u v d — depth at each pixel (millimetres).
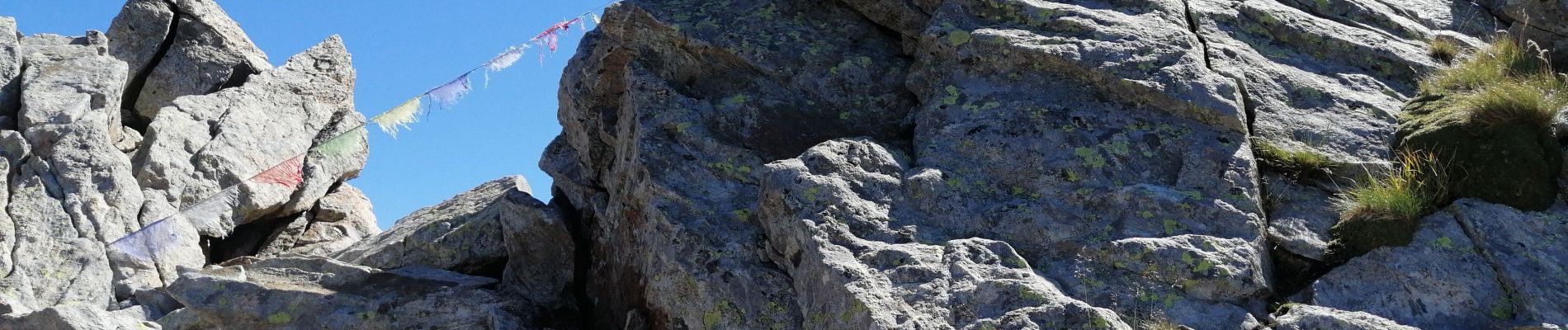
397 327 12336
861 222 10273
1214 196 10336
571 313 13320
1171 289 9523
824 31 13906
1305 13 13297
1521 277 9273
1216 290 9500
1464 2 14453
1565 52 12195
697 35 13586
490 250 14844
